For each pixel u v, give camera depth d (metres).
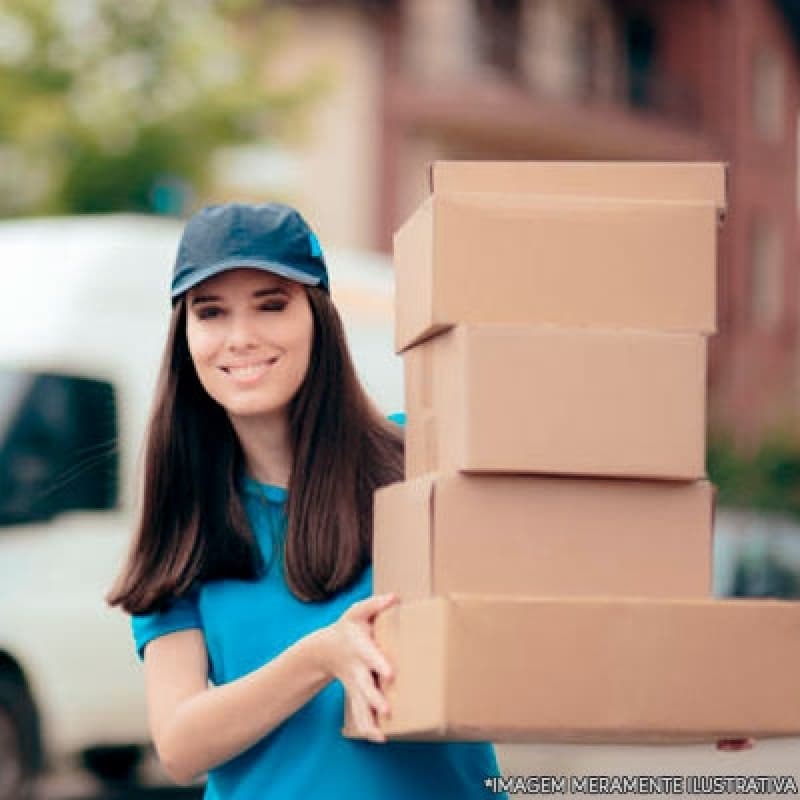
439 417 4.67
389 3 38.81
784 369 49.00
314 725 4.93
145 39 28.16
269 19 30.05
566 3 43.97
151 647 5.09
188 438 5.11
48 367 14.23
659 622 4.43
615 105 44.06
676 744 4.72
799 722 4.47
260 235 4.92
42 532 14.03
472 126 40.50
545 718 4.37
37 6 27.59
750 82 48.22
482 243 4.56
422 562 4.56
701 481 4.62
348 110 38.19
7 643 13.73
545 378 4.53
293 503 5.04
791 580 24.92
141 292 14.72
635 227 4.61
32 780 13.83
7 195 27.89
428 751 4.94
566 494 4.57
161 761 4.95
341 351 5.09
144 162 27.92
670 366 4.58
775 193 49.25
